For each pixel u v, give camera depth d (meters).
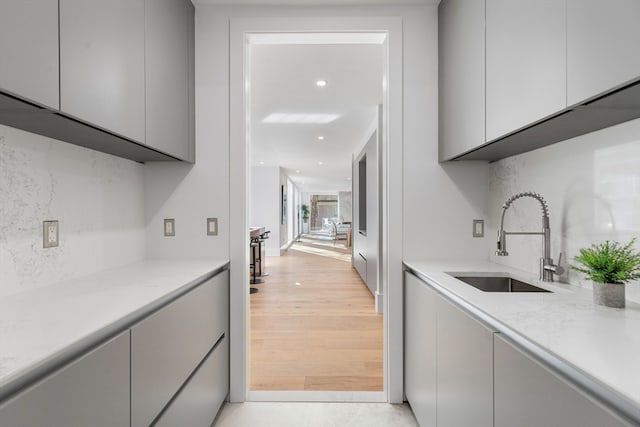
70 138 1.47
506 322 0.99
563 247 1.58
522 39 1.28
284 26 2.21
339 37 2.28
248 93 2.34
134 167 2.14
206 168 2.25
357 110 4.22
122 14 1.40
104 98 1.28
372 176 4.92
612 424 0.63
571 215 1.52
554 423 0.79
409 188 2.26
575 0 1.01
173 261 2.18
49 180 1.47
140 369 1.14
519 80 1.31
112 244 1.92
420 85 2.24
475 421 1.20
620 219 1.26
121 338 1.02
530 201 1.82
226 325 2.17
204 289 1.76
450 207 2.27
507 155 1.96
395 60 2.22
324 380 2.52
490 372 1.09
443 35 2.12
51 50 1.02
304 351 3.04
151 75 1.65
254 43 2.37
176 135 1.95
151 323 1.21
